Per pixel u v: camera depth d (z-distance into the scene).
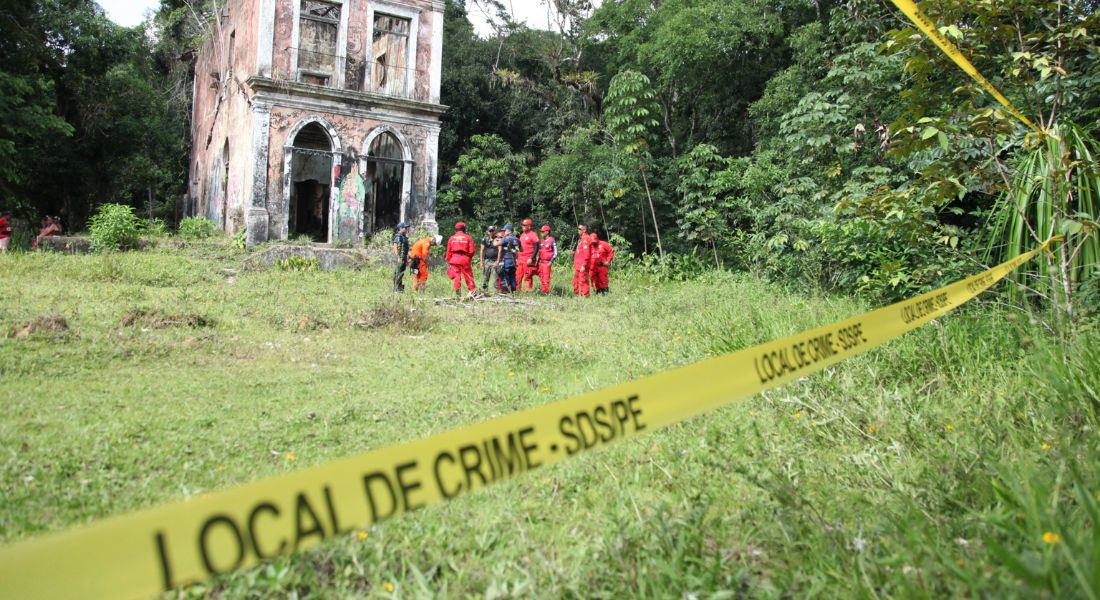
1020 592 1.61
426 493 1.28
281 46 18.00
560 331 8.55
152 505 2.78
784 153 14.72
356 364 6.04
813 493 2.64
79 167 23.05
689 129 22.72
